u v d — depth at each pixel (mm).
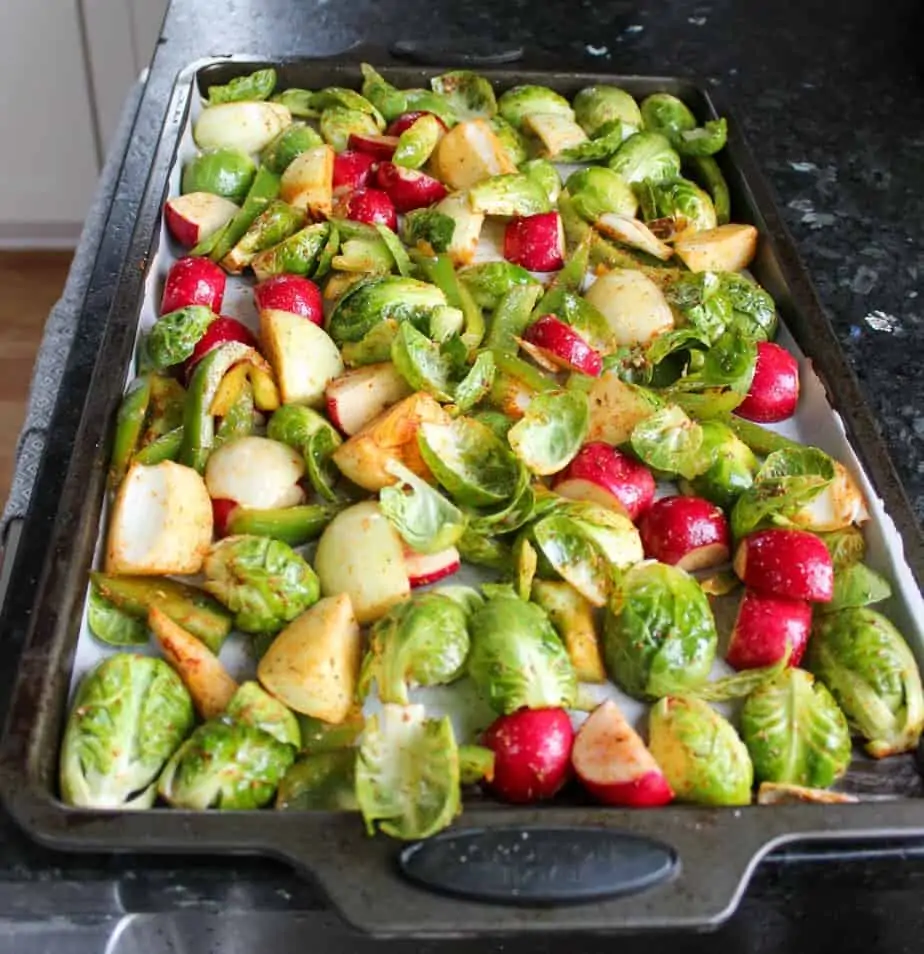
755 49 1717
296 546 1021
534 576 980
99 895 790
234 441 1049
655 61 1670
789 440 1132
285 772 848
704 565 1030
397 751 803
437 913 734
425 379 1090
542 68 1612
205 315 1149
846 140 1585
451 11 1713
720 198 1445
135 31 2355
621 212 1376
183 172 1394
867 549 1020
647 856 761
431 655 885
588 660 936
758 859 775
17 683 853
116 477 1032
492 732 860
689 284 1243
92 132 2531
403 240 1332
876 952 948
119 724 833
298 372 1109
